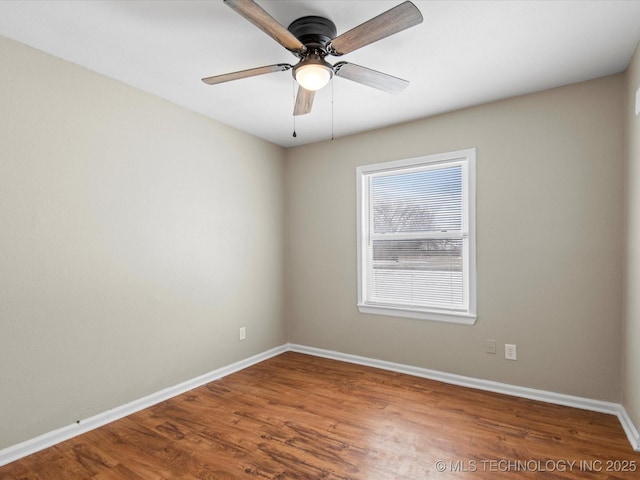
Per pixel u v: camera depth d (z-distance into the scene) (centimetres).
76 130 227
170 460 197
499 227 285
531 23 187
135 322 260
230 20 184
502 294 285
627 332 229
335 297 376
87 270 232
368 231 360
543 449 204
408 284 336
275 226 396
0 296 194
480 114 293
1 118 195
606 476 180
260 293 374
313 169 391
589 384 254
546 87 263
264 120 327
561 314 263
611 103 246
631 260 221
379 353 348
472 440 215
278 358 379
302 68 182
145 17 181
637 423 206
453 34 196
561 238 263
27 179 205
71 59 222
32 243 207
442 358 313
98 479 181
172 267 287
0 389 194
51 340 214
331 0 171
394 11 144
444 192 317
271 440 217
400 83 206
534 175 272
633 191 217
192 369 301
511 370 282
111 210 246
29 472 187
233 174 344
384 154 344
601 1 170
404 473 184
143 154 266
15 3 169
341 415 249
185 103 290
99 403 238
